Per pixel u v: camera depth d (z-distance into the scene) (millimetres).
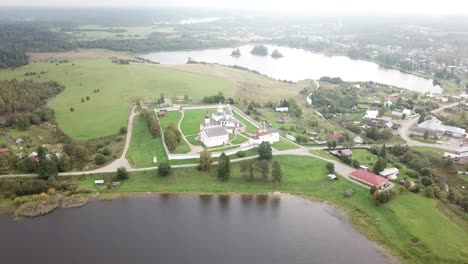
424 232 162875
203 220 178125
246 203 193000
